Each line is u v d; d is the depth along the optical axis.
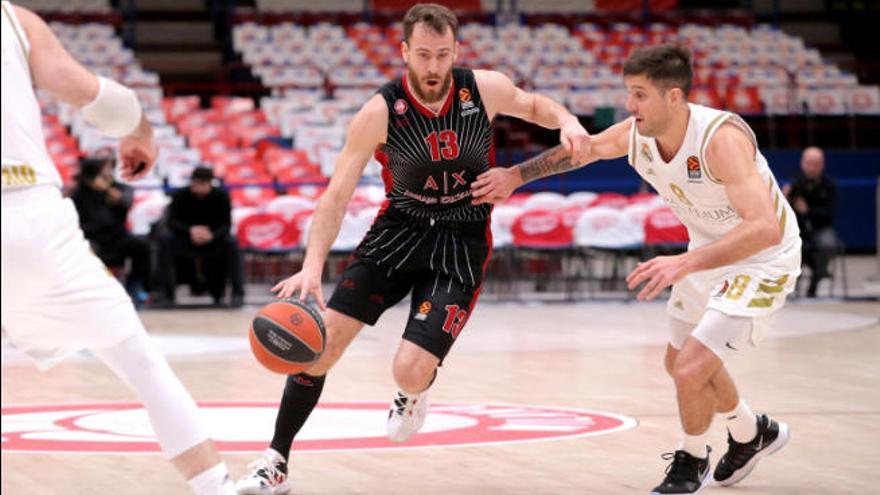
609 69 31.81
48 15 32.75
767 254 7.06
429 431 9.51
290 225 20.19
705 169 6.77
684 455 7.28
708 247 6.43
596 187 26.06
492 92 7.33
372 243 7.52
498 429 9.59
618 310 19.89
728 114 6.80
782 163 28.78
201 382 12.48
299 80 30.36
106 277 5.39
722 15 36.69
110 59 31.14
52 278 5.17
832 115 31.41
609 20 36.06
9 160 5.11
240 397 11.52
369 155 7.31
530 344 15.55
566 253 21.31
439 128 7.21
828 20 38.50
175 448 5.43
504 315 19.14
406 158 7.27
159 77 33.75
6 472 7.98
